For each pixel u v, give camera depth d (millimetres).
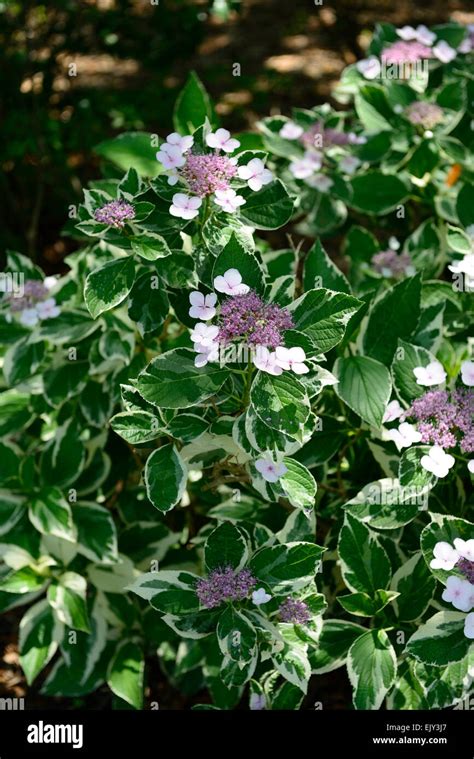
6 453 1521
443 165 1832
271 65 3236
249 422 1239
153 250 1269
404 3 3455
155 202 1307
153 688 1672
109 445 1602
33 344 1507
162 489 1276
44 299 1519
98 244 1523
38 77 2404
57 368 1527
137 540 1573
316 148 1805
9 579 1482
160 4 2102
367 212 1784
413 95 1795
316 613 1319
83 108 2203
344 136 1811
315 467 1470
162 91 2352
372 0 3326
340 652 1390
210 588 1288
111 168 1731
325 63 3252
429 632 1296
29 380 1541
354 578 1367
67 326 1484
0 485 1511
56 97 2348
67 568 1535
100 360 1497
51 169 2229
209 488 1413
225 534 1314
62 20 2213
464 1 3520
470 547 1253
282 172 1834
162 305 1327
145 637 1617
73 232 1653
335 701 1639
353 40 2879
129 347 1464
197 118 1604
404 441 1302
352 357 1395
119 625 1579
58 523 1465
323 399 1476
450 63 1861
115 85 3008
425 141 1721
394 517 1341
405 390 1378
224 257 1247
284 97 3004
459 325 1557
